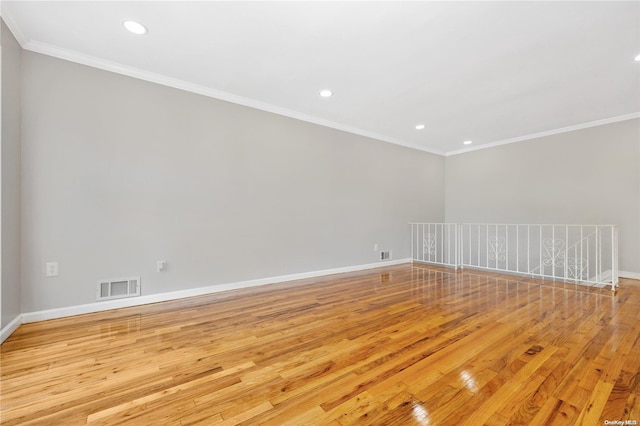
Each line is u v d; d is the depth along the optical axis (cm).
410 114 406
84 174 262
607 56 256
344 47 247
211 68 283
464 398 139
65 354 185
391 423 122
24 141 236
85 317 252
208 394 143
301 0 192
